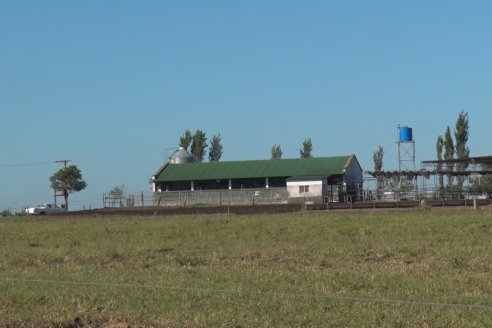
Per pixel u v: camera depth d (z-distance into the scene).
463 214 32.56
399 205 49.38
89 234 35.00
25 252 27.44
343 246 25.44
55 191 95.94
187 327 11.19
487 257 20.45
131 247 28.19
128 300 13.50
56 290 15.16
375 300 12.78
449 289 14.37
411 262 20.58
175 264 21.38
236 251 25.14
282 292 14.26
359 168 81.38
